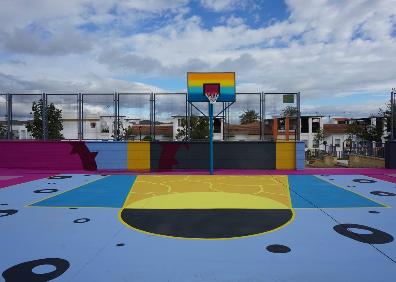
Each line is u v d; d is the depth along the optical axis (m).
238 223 6.85
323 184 11.92
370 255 5.03
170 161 16.31
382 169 16.16
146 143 16.33
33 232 6.26
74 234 6.14
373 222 6.87
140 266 4.66
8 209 8.15
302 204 8.65
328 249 5.29
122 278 4.28
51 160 16.62
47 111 16.75
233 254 5.10
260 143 16.20
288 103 16.09
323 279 4.23
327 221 6.95
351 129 44.53
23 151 16.70
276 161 16.22
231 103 15.99
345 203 8.74
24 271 4.50
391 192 10.34
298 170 15.94
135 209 8.14
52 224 6.81
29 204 8.73
